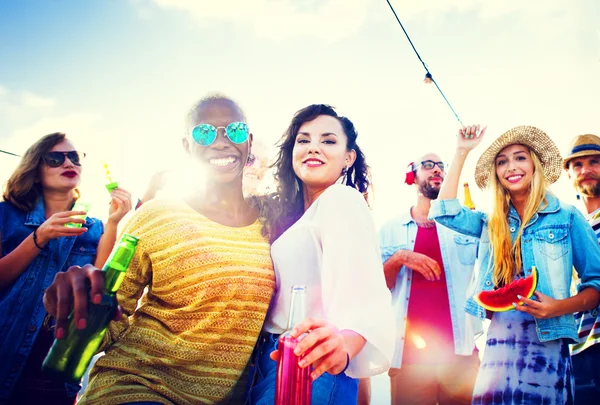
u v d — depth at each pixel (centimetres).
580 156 359
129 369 168
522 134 297
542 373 256
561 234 279
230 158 201
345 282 166
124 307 185
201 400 174
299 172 221
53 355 153
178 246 180
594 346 316
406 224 425
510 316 278
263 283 187
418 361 378
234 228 196
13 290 270
